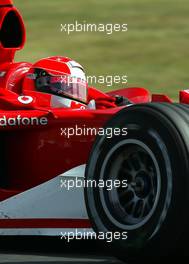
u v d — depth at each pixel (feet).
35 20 189.26
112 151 53.78
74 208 59.21
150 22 187.62
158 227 50.52
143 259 51.90
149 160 52.42
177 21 188.14
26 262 55.26
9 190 61.46
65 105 63.93
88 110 59.93
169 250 50.39
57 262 55.11
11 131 61.67
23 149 61.52
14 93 63.31
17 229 60.54
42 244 62.49
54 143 60.44
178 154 49.98
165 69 151.84
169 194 50.11
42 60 64.90
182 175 49.70
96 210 54.29
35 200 60.29
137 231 52.01
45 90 64.03
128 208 53.72
